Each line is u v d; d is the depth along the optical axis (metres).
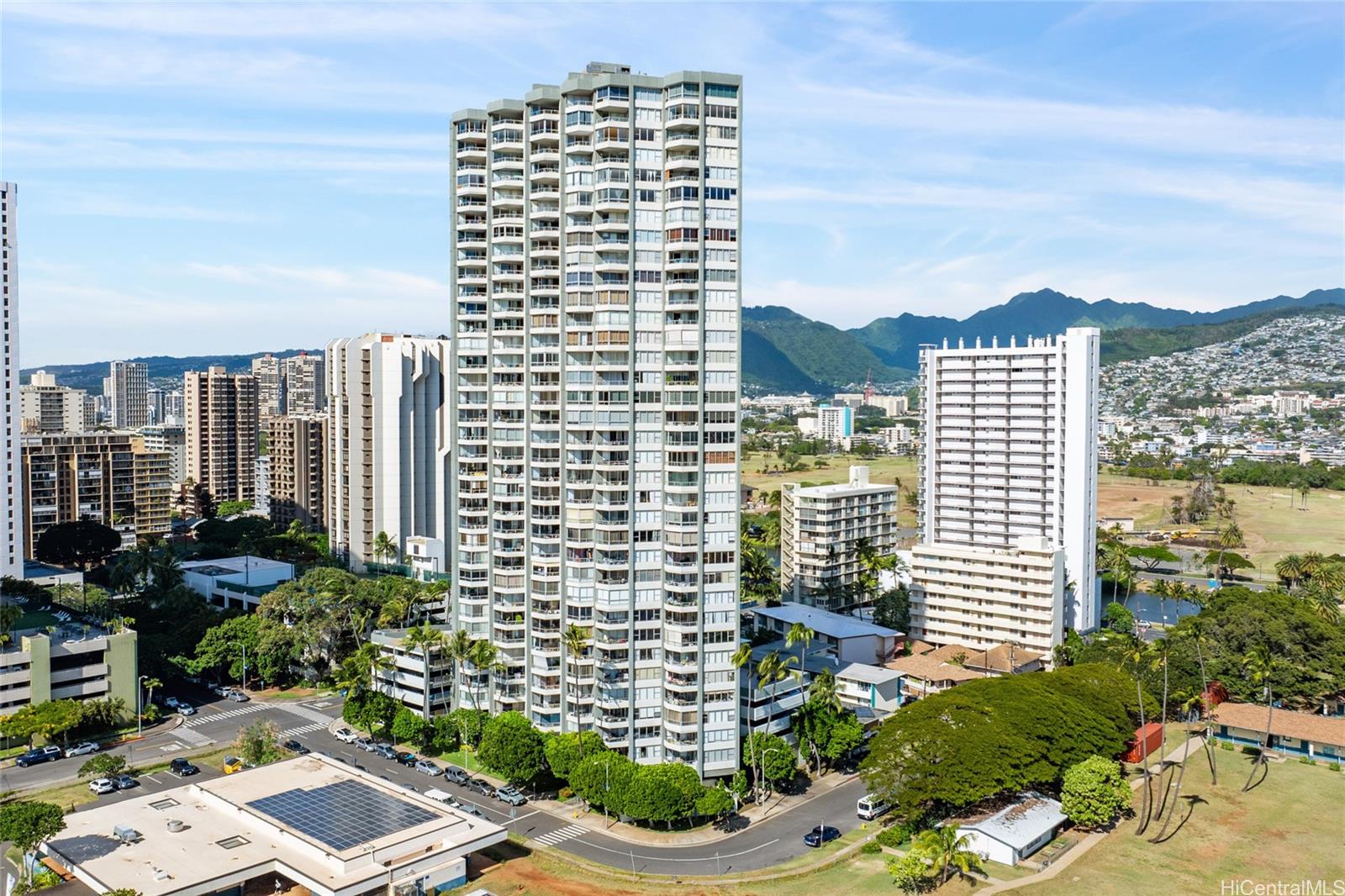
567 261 191.12
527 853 158.38
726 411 183.75
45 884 140.88
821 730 191.62
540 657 197.38
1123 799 162.50
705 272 183.25
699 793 166.75
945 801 163.38
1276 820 167.25
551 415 195.50
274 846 147.12
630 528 185.12
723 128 184.25
